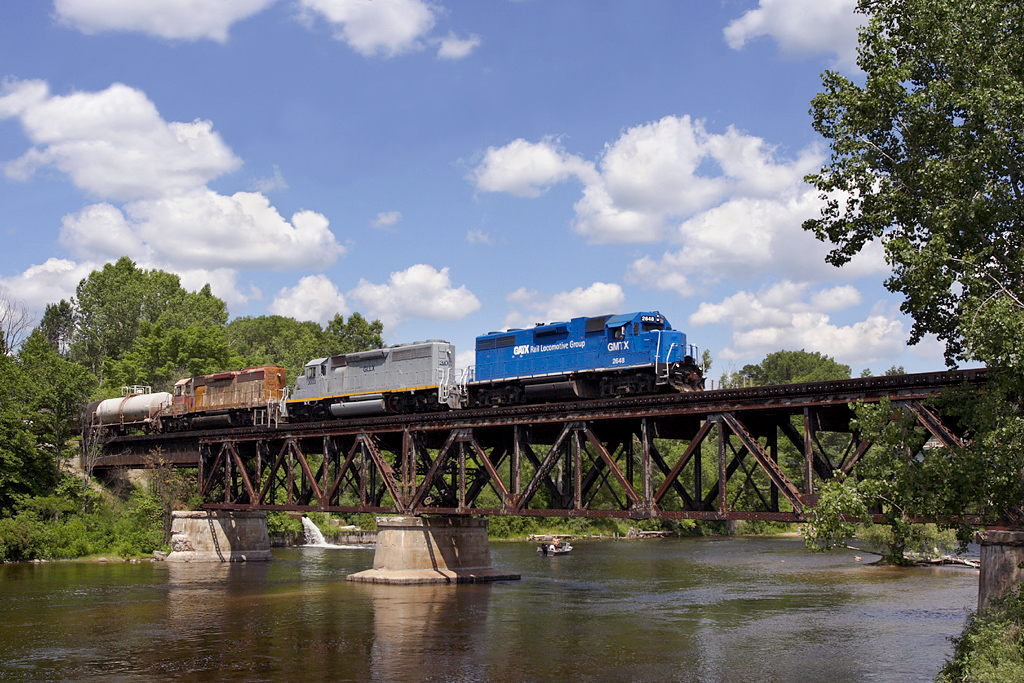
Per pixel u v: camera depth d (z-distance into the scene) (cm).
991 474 2419
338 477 5403
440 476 5347
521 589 5300
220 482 7112
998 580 2470
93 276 14062
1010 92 2466
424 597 4872
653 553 8738
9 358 8444
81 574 6106
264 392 6756
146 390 8962
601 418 3922
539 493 10388
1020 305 2416
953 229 2548
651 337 4353
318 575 6050
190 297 14400
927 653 3512
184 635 3831
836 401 3152
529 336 4916
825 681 3031
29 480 7544
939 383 2888
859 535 7044
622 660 3353
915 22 2642
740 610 4650
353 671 3166
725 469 3441
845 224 2845
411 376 5516
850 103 2742
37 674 3141
